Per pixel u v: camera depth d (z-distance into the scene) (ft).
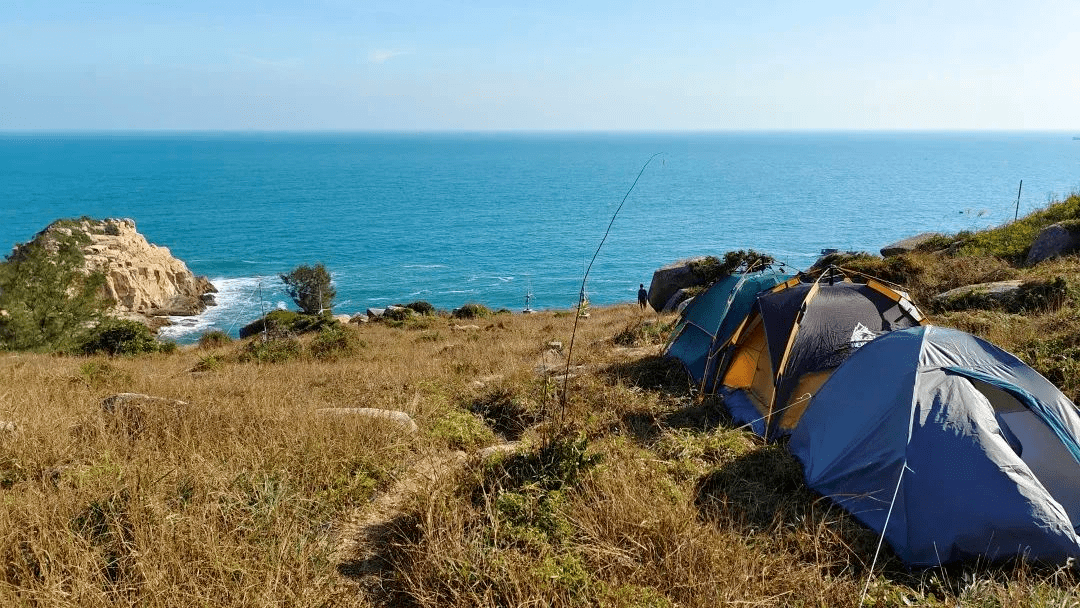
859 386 22.20
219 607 13.00
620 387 32.07
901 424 19.66
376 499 19.33
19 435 21.66
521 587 14.03
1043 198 564.30
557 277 297.33
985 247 59.06
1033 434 20.20
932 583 16.38
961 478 17.94
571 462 19.83
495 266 322.34
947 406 19.51
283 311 136.36
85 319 92.02
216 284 260.21
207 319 199.82
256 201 608.60
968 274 49.06
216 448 21.36
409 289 271.69
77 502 16.74
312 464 20.27
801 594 14.88
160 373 48.49
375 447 22.49
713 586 14.37
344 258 338.95
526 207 584.40
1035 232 58.18
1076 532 17.80
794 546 17.26
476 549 15.29
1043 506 17.06
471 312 127.95
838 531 18.02
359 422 24.23
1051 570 16.49
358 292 265.75
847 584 15.40
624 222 484.33
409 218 505.25
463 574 14.40
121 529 15.05
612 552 15.55
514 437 27.45
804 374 27.53
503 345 57.00
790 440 24.61
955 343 21.67
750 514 19.03
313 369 47.26
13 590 13.26
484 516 17.17
